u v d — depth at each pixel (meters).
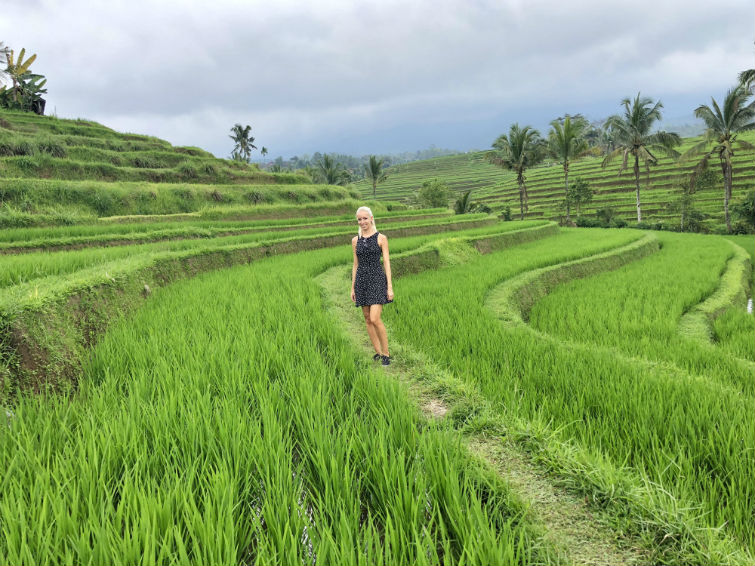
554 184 78.69
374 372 4.15
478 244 17.34
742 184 52.88
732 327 8.16
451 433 2.91
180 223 20.92
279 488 2.15
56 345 4.22
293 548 1.73
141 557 1.71
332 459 2.32
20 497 1.91
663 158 70.81
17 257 8.55
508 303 8.49
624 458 3.01
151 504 1.91
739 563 1.86
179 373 3.71
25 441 2.57
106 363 4.27
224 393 3.39
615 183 67.25
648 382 4.15
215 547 1.79
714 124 35.72
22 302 4.08
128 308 6.47
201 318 5.87
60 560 1.72
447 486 2.17
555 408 3.70
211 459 2.48
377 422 2.96
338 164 71.31
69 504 2.03
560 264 13.52
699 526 2.15
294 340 4.86
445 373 4.39
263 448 2.48
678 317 8.52
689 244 24.78
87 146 33.69
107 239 14.80
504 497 2.27
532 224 29.12
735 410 3.52
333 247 16.88
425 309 7.70
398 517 1.97
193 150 43.72
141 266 7.85
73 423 2.95
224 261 11.98
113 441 2.56
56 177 25.77
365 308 4.91
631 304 9.38
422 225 24.83
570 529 2.12
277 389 3.44
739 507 2.42
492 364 4.98
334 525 1.97
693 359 5.85
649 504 2.19
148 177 30.92
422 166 156.50
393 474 2.28
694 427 3.37
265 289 8.10
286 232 18.27
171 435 2.63
